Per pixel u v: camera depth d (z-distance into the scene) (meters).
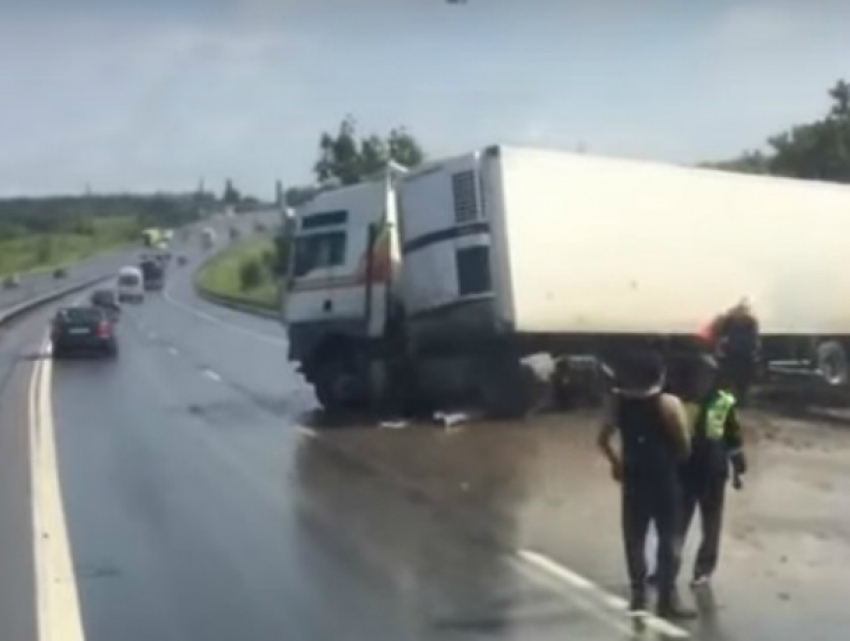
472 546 13.06
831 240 27.86
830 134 50.53
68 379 34.97
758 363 26.47
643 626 9.88
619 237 24.05
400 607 10.60
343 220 24.94
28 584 11.68
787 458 19.14
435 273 23.48
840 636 9.55
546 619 10.14
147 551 13.02
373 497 16.11
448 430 23.02
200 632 9.94
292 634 9.82
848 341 28.38
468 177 23.00
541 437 21.73
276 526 14.27
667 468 10.30
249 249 152.25
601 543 13.14
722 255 25.77
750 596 10.82
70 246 172.38
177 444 21.50
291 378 34.97
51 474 18.27
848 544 12.97
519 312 22.78
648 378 10.40
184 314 75.44
